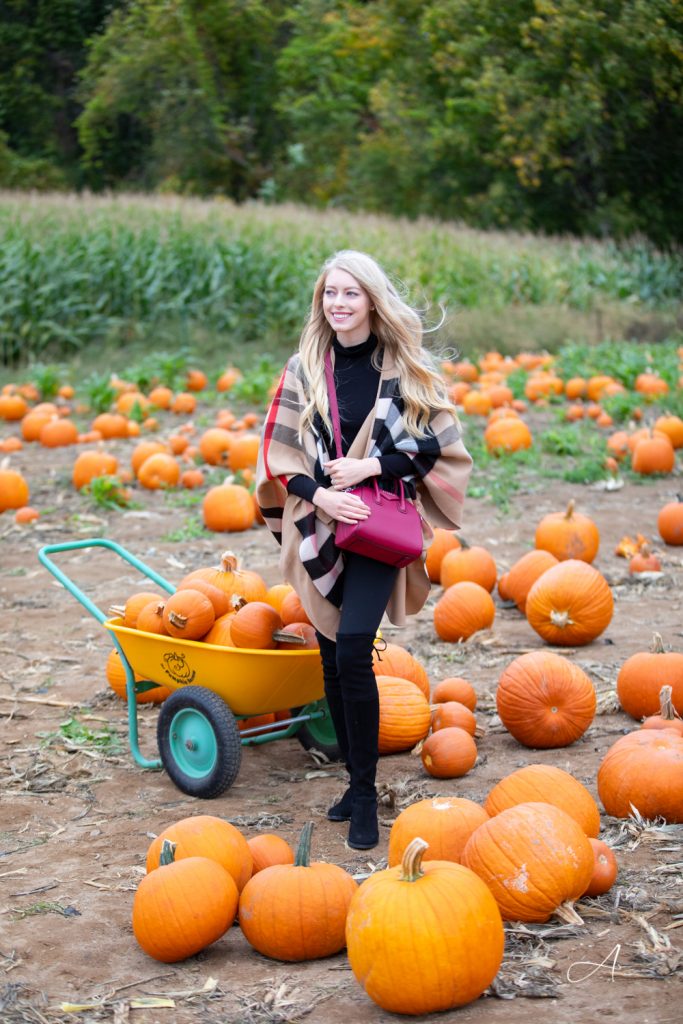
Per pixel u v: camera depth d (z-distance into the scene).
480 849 3.56
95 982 3.38
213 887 3.49
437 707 5.19
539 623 6.54
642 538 8.34
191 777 4.86
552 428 13.36
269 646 4.70
